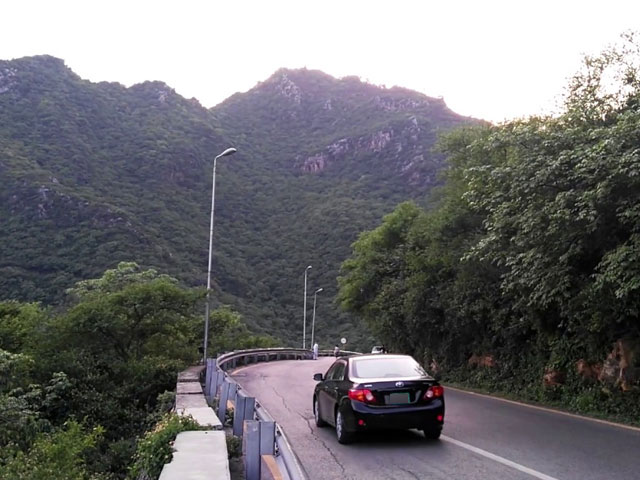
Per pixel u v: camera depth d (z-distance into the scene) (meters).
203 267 72.31
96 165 82.69
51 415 20.56
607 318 13.98
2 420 15.56
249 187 110.00
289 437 11.44
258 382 24.25
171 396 19.22
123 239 58.94
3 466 10.89
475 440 10.73
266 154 132.62
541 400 17.64
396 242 39.47
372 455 9.64
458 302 23.64
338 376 11.63
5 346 26.14
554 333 17.59
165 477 5.62
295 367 35.69
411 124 132.38
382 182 116.25
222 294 70.00
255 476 6.70
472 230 24.19
